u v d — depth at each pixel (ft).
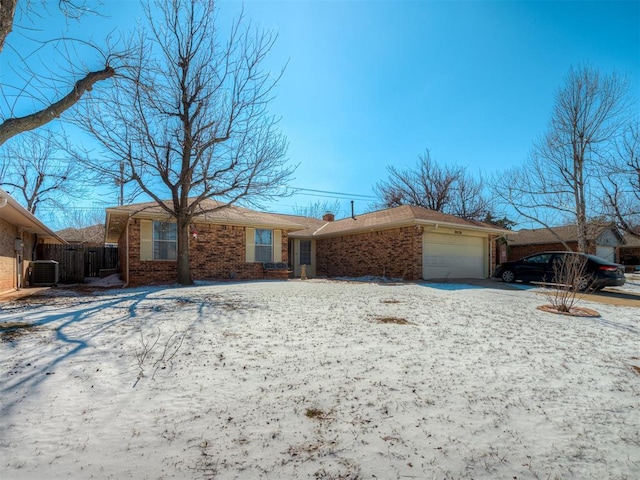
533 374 13.10
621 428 9.64
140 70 26.50
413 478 7.47
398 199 107.24
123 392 10.71
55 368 12.14
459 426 9.45
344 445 8.52
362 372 12.61
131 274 42.78
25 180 78.48
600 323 22.20
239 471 7.54
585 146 64.28
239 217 50.39
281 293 31.53
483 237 58.70
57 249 53.93
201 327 17.71
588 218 65.36
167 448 8.24
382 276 54.29
